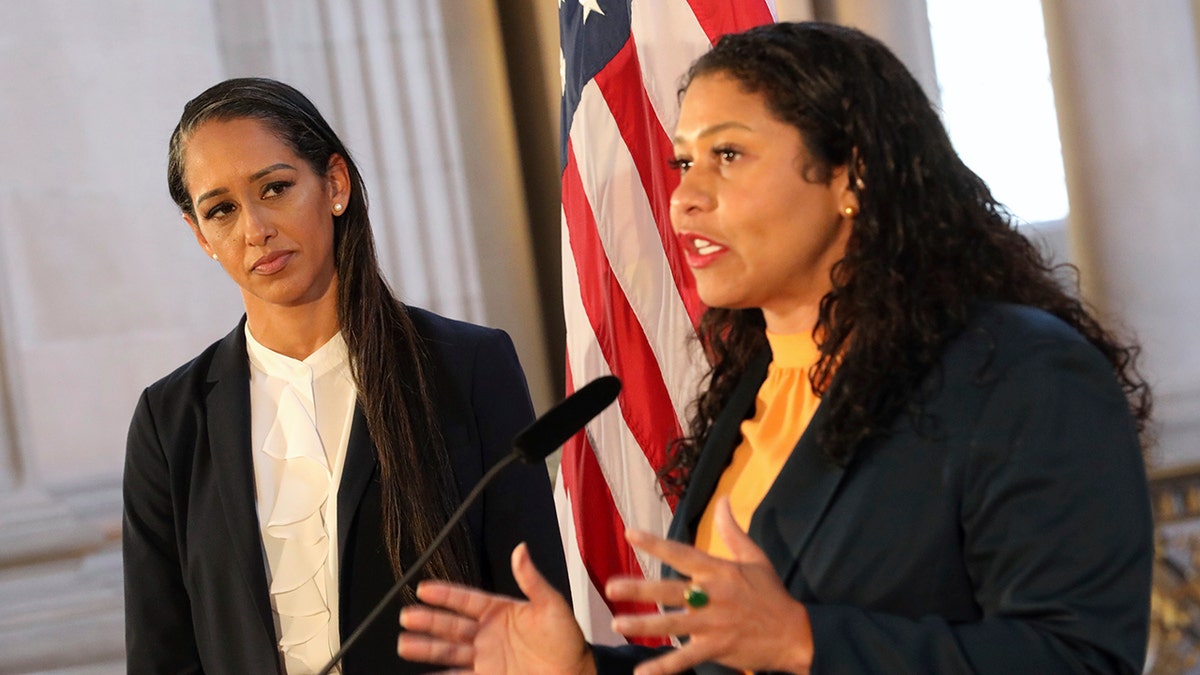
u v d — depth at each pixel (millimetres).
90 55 8375
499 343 5125
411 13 8922
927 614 3049
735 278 3412
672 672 2828
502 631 3471
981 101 9516
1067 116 8781
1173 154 8641
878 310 3227
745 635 2838
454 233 8898
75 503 8203
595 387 3488
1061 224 9375
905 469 3105
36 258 8211
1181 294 8586
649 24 6684
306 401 4816
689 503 3713
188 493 4832
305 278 4691
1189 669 7914
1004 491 2936
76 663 7984
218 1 8695
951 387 3100
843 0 8711
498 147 9078
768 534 3293
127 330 8367
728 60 3436
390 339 4828
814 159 3322
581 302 6664
